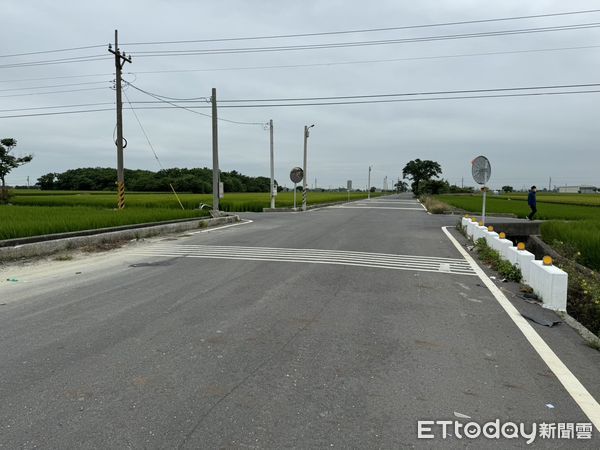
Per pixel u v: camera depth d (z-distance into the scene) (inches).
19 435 126.5
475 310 259.9
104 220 620.7
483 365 179.0
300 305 265.0
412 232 721.0
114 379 162.4
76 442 123.2
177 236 648.4
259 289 306.3
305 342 202.2
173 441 124.0
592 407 146.6
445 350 194.7
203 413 139.1
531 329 225.6
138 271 372.8
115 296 285.6
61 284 322.3
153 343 199.2
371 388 157.5
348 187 2420.0
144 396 149.7
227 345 197.5
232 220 911.7
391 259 444.1
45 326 223.3
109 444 122.4
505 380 165.6
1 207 1001.5
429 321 236.7
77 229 556.7
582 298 303.7
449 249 524.4
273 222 917.2
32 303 268.5
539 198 2829.7
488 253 442.6
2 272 368.5
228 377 164.7
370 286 319.6
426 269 390.9
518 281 341.1
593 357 189.9
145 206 1366.9
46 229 514.6
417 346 199.3
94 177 4227.4
